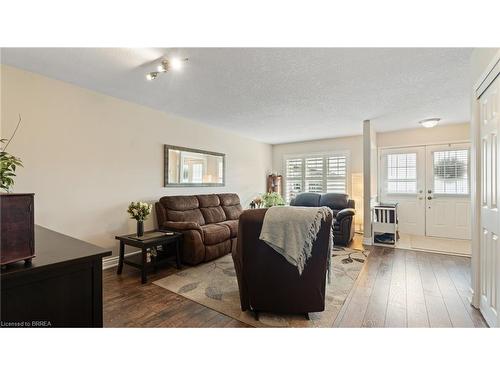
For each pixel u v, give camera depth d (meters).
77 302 1.06
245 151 6.15
